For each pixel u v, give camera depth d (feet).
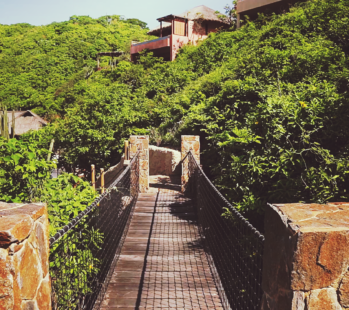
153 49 87.97
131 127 45.39
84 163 46.83
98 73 113.39
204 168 26.37
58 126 49.19
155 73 68.03
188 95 42.65
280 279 5.35
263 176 16.51
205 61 59.72
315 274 4.92
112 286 13.53
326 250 4.90
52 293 8.43
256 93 25.03
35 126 107.34
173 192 26.55
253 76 29.07
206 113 30.17
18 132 104.73
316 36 34.09
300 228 4.93
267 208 6.10
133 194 24.17
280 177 15.62
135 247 17.33
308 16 39.68
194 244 17.72
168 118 42.39
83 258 12.37
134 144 26.76
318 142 16.06
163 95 54.60
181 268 15.08
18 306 5.21
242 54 44.11
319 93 17.61
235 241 14.26
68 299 9.86
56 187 15.52
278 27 41.04
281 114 16.53
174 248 17.21
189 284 13.69
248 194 16.14
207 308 11.95
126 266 15.28
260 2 64.85
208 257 15.98
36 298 5.98
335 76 22.45
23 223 5.41
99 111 45.42
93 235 14.39
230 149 19.43
